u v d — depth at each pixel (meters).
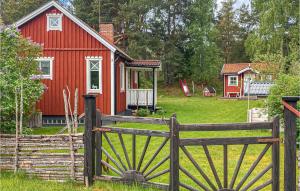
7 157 8.96
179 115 23.31
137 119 7.95
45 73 19.67
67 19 19.58
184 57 47.59
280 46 33.78
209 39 47.25
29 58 15.33
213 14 51.53
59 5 19.31
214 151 11.94
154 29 47.59
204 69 46.59
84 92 19.64
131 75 26.75
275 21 33.97
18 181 8.39
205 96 41.16
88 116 8.34
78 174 8.48
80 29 19.56
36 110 18.44
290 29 34.19
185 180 8.87
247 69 38.00
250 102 30.03
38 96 15.33
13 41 14.61
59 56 19.64
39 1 46.00
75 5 48.88
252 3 36.78
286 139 7.18
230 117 22.22
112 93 19.61
